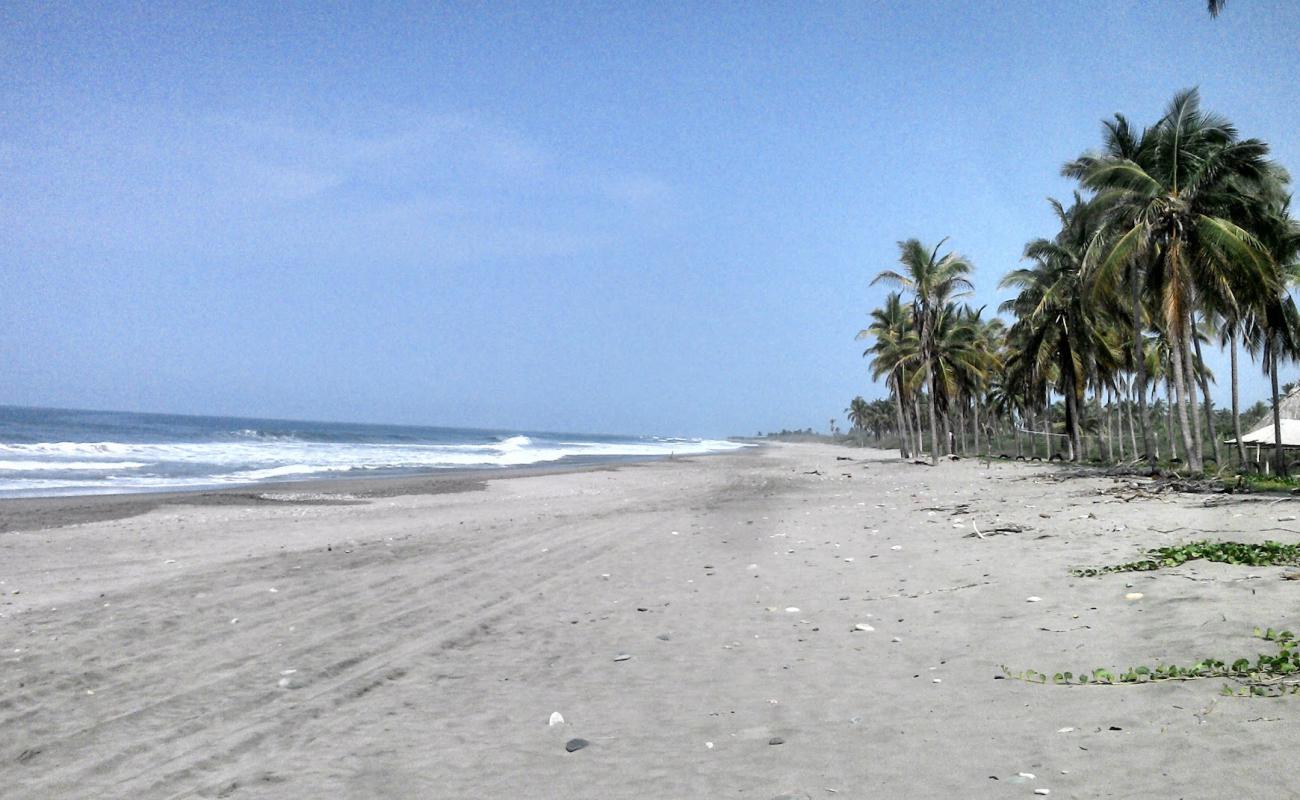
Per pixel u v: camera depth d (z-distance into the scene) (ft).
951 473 121.08
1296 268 97.66
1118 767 13.17
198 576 37.93
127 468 124.98
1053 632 22.21
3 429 204.23
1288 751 12.92
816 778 14.03
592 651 24.49
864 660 21.54
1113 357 137.18
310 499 86.02
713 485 107.34
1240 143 75.61
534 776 15.12
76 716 19.17
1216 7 48.42
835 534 47.62
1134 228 79.25
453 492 97.60
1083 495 63.10
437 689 21.08
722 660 22.71
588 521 60.39
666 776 14.70
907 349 171.73
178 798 14.66
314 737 17.69
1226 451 150.82
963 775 13.56
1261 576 25.35
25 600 32.68
